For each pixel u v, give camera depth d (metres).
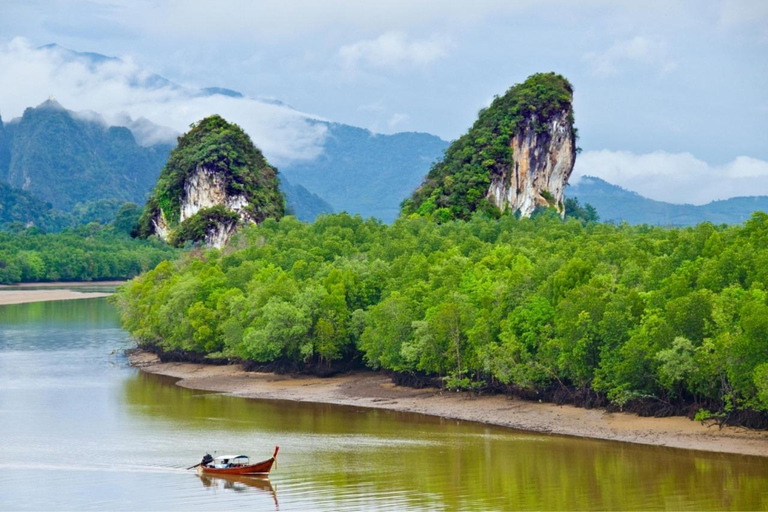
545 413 121.00
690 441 105.00
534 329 126.19
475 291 141.88
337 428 118.44
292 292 161.50
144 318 186.75
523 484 92.12
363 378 152.00
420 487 91.56
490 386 132.75
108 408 131.38
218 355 165.62
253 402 137.12
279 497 88.75
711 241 141.62
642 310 119.12
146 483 93.50
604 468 97.19
